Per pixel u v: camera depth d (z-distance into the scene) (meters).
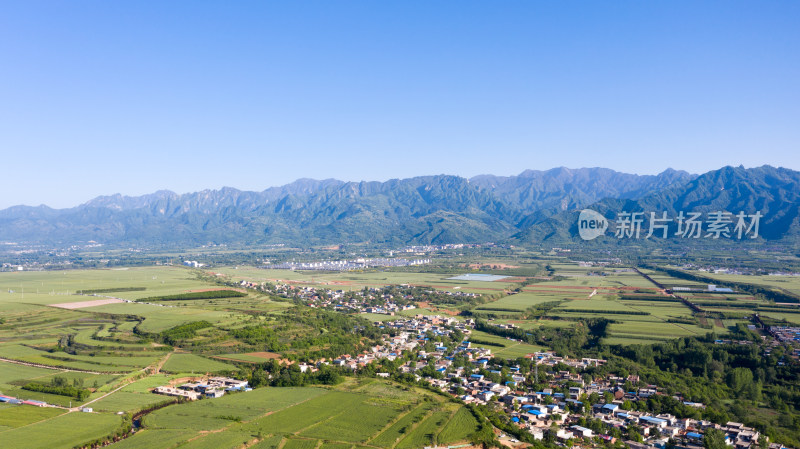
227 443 160.88
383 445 163.50
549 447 165.00
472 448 163.88
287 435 170.12
